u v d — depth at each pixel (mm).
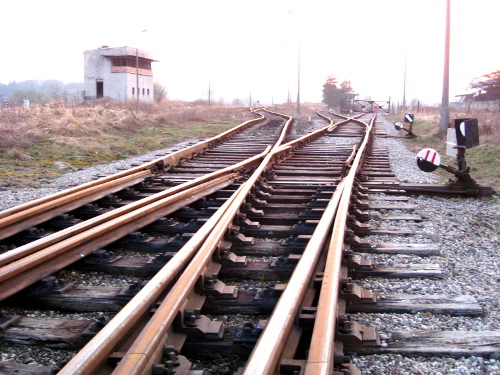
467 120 9914
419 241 6863
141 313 3666
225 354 3770
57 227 7273
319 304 3734
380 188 10383
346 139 21125
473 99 44250
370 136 21297
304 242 6207
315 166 13125
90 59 70312
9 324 4098
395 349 3832
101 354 3059
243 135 21578
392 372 3574
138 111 29828
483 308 4656
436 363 3699
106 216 6539
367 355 3811
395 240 6910
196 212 7746
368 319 4418
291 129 24766
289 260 5395
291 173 11711
